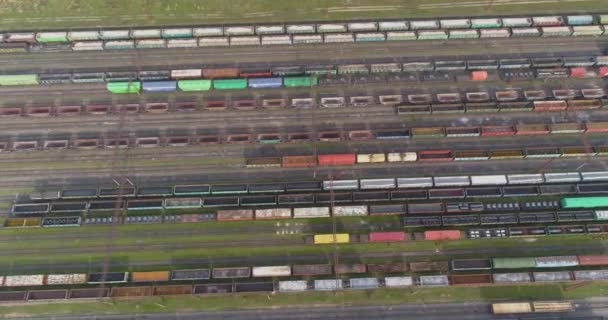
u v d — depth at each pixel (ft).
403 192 295.69
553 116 321.52
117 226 291.58
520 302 269.64
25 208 291.38
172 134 316.60
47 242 287.69
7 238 288.92
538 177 297.33
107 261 283.18
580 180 297.33
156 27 348.18
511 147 311.47
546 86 331.77
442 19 351.46
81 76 328.49
